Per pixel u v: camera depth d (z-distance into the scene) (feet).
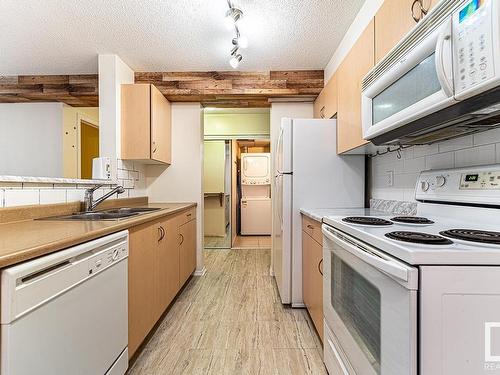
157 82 9.70
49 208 5.62
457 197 4.06
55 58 8.51
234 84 9.70
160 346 5.93
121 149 8.64
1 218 4.54
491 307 2.29
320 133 7.84
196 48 8.05
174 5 6.11
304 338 6.24
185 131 10.68
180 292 8.91
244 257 13.41
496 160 3.69
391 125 3.90
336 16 6.58
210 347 5.90
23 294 2.58
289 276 7.86
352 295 3.70
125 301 4.66
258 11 6.36
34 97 9.90
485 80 2.36
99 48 7.98
